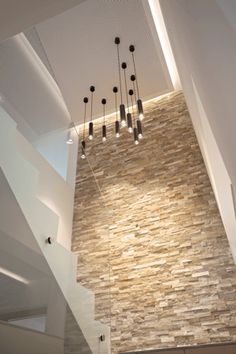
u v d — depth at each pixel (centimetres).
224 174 361
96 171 584
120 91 580
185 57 254
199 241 428
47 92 315
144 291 423
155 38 505
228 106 136
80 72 544
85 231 366
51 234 228
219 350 270
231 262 394
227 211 371
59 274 220
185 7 149
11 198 196
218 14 92
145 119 606
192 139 533
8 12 190
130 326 407
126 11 463
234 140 155
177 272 417
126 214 506
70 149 365
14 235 187
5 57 260
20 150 230
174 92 610
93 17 468
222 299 374
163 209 481
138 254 457
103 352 245
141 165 550
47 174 475
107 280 291
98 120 654
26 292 177
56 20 470
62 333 199
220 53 112
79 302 234
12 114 238
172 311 392
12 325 158
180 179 498
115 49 511
